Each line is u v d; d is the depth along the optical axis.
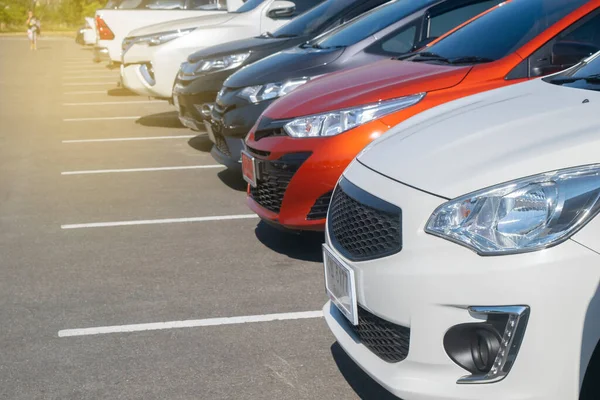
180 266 5.43
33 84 19.11
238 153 7.01
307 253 5.60
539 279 2.49
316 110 5.04
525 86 3.68
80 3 60.78
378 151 3.29
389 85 4.99
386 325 2.93
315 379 3.70
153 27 11.57
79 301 4.84
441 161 2.91
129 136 11.20
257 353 4.01
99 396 3.63
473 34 5.43
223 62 8.94
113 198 7.52
